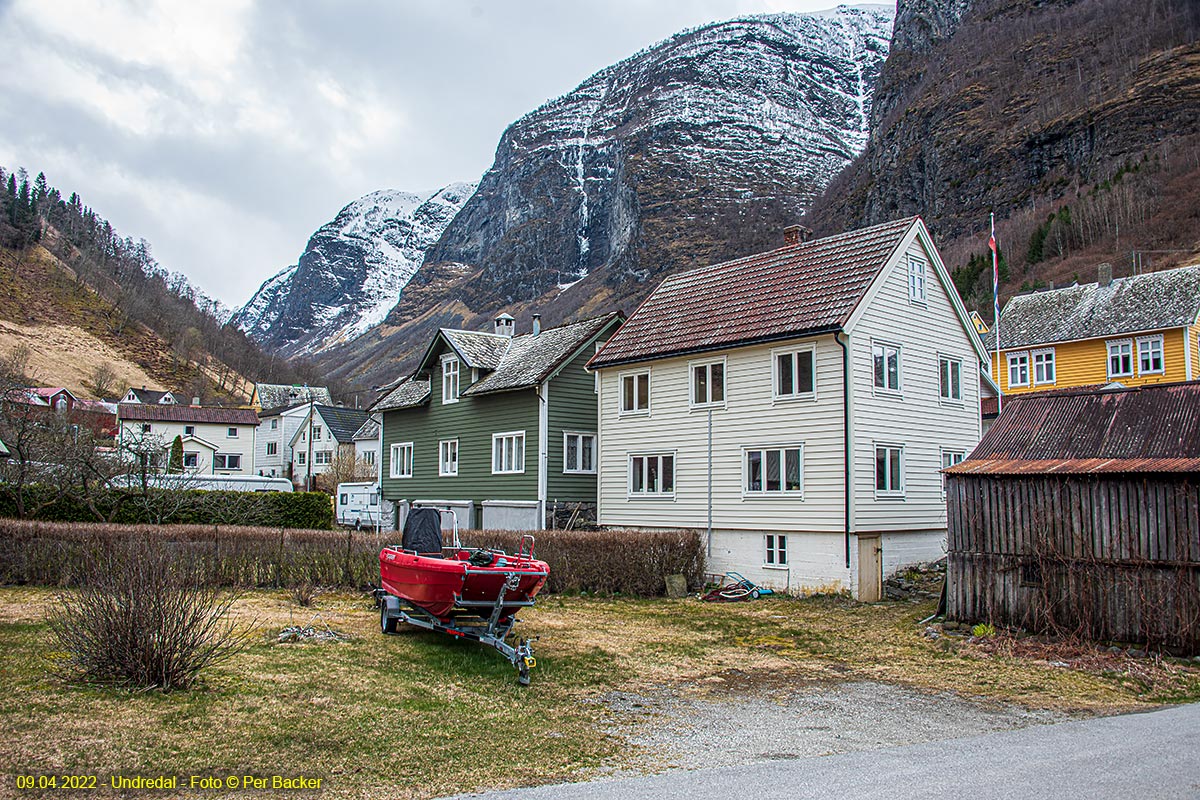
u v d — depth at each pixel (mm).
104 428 75688
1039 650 15406
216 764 8375
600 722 10625
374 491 44500
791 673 14055
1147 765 8875
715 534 25906
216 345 153250
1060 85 134875
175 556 16250
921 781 8281
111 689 10664
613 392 29672
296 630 15250
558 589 23578
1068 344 47125
